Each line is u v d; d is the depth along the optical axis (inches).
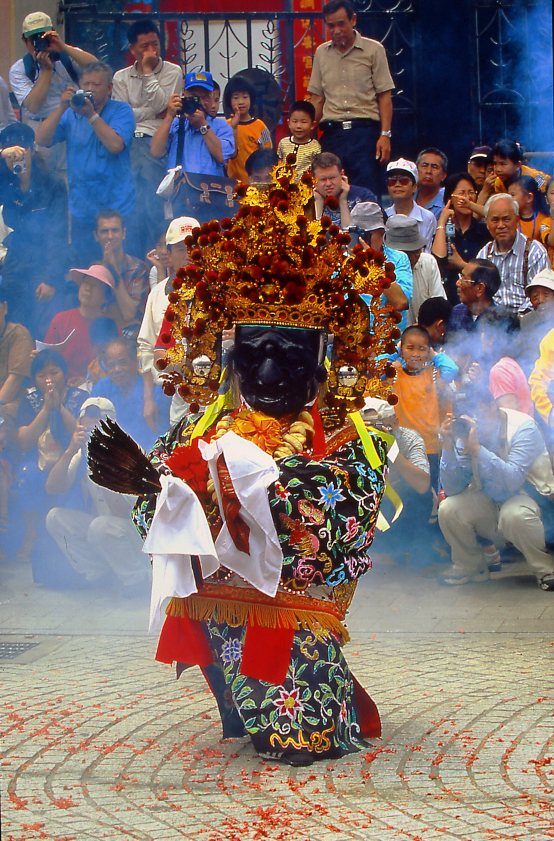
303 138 533.3
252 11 623.8
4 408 474.9
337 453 233.6
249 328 229.6
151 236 543.5
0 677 296.2
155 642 335.3
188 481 223.5
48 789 214.2
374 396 238.8
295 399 227.5
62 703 271.7
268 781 216.4
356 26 609.6
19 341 487.2
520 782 211.9
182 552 212.4
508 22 608.1
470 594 391.2
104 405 441.1
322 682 229.8
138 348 459.2
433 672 290.5
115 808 203.2
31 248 537.0
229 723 243.1
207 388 238.2
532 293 454.9
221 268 230.7
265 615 228.5
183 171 494.6
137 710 265.9
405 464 415.5
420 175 548.7
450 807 200.2
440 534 433.1
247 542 219.1
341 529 226.1
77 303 531.5
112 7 611.2
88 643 334.6
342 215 446.9
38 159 544.7
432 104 611.2
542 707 257.8
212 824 194.4
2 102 575.5
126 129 528.7
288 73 621.9
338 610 239.0
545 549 395.5
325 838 186.7
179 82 562.9
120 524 411.8
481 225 530.9
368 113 555.8
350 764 225.3
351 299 233.0
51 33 534.0
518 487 397.1
